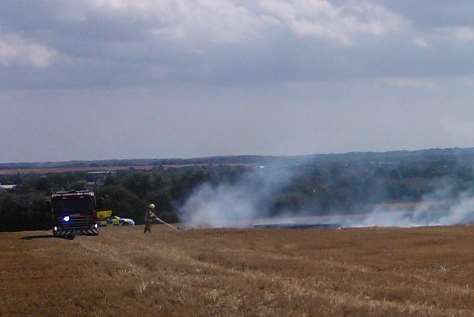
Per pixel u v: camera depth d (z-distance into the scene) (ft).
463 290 88.02
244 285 88.58
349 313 73.82
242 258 119.24
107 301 81.76
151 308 78.38
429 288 89.76
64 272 103.91
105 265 110.01
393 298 84.23
